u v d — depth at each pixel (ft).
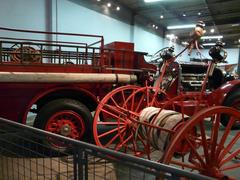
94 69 11.07
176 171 3.24
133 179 7.80
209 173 5.49
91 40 30.22
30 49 11.65
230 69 18.80
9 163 7.89
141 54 12.67
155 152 10.42
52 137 4.60
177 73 13.47
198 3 33.76
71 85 10.61
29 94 10.06
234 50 59.36
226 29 47.73
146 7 36.58
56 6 24.85
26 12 22.11
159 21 44.93
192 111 10.87
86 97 11.28
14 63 9.74
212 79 16.70
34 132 5.03
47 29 24.22
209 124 15.56
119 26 35.86
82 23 28.63
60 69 10.43
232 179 5.71
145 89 10.28
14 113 9.94
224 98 12.02
